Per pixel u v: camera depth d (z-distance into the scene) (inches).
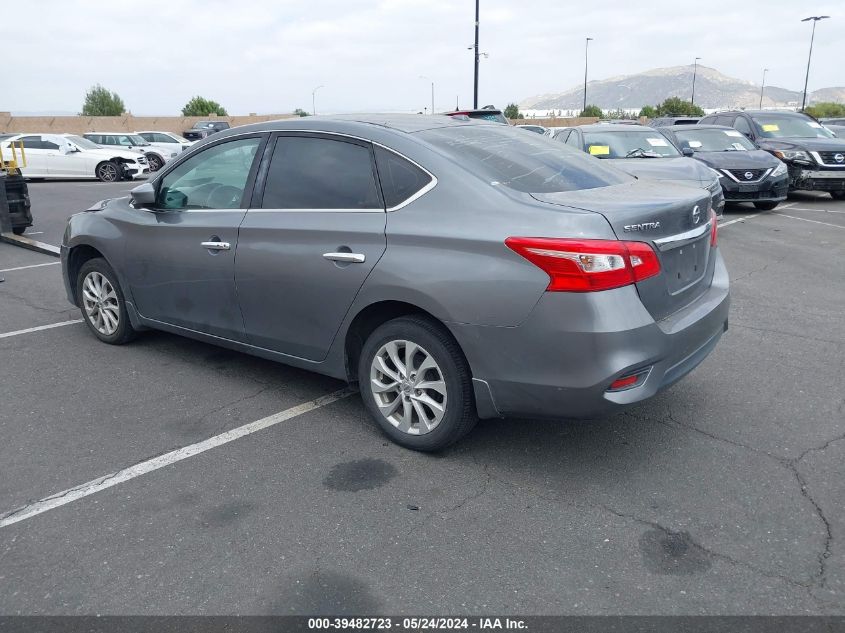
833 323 235.9
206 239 176.6
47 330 237.5
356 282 146.8
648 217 130.3
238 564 113.8
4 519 126.9
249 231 166.4
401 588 107.7
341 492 135.0
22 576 111.3
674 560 113.3
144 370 199.5
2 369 200.5
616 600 104.4
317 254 153.2
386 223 143.9
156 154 1045.2
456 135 156.7
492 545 118.0
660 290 133.2
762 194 471.2
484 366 133.0
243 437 158.1
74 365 203.6
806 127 588.1
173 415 169.9
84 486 137.9
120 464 146.4
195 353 213.5
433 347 139.3
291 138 165.6
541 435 157.4
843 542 117.0
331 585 108.6
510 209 131.7
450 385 139.3
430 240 136.6
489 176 139.9
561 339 124.0
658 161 388.5
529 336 126.8
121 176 895.1
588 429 159.6
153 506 130.7
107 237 206.4
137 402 177.6
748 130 593.9
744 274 308.2
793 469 140.5
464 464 145.0
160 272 191.6
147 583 109.3
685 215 140.6
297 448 152.7
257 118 1948.8
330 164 157.2
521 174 145.2
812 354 205.6
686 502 129.6
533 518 125.6
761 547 116.1
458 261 132.9
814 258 338.6
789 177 553.0
